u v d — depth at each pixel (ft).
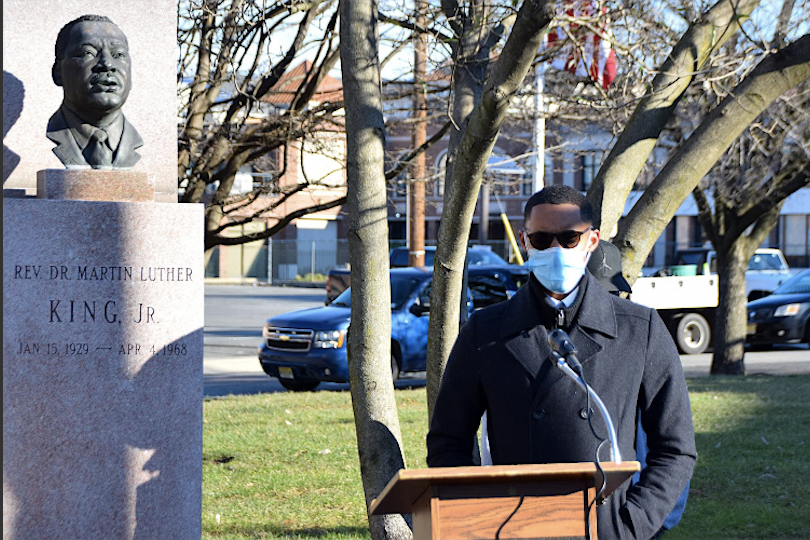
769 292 80.43
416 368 48.16
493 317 10.71
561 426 10.08
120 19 21.71
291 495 24.88
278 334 46.88
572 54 26.48
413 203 64.23
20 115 20.98
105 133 19.75
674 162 17.57
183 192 34.35
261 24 27.71
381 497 9.11
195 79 30.50
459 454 10.62
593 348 10.30
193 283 19.19
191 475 19.11
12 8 20.93
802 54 17.58
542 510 8.70
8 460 17.94
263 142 30.78
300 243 170.09
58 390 18.21
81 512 18.30
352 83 14.93
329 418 36.09
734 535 20.86
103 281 18.54
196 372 19.19
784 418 35.01
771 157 48.21
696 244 145.07
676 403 10.41
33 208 18.15
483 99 14.07
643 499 9.89
